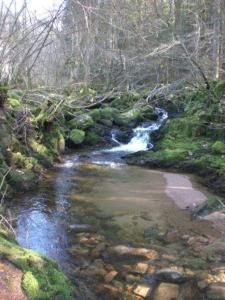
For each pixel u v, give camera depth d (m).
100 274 4.91
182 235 6.20
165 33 16.11
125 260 5.32
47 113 11.78
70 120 15.00
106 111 16.50
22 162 9.36
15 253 4.05
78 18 11.19
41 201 7.89
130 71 17.61
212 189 9.02
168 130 14.01
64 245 5.80
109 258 5.38
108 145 14.66
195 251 5.61
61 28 11.48
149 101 17.98
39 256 4.22
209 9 17.11
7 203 7.58
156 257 5.41
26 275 3.79
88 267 5.10
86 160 12.07
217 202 7.32
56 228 6.47
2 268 3.77
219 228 6.47
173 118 15.19
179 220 6.90
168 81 17.47
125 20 16.33
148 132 15.05
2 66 9.30
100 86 17.25
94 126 15.31
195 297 4.42
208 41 15.86
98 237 6.11
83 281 4.72
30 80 10.87
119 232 6.32
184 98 17.12
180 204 7.82
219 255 5.47
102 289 4.55
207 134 12.59
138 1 17.16
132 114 16.62
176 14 16.80
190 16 16.97
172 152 11.63
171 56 15.72
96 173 10.41
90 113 15.88
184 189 8.88
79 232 6.32
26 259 4.02
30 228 6.42
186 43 16.75
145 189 8.88
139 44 16.84
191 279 4.79
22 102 11.20
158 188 8.96
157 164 11.34
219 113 12.67
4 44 9.31
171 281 4.75
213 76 15.45
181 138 13.02
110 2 15.39
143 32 16.61
